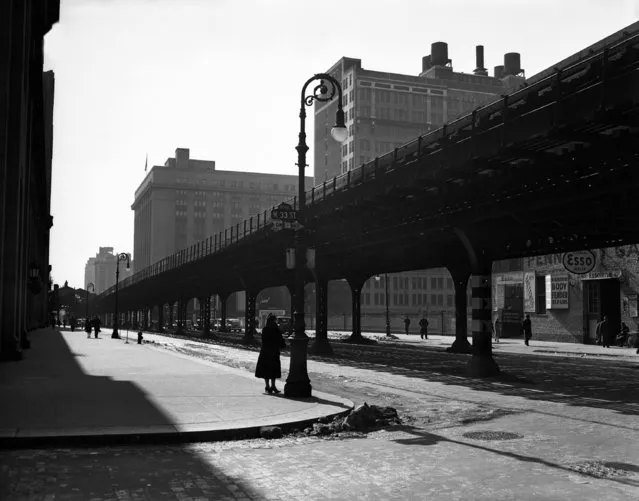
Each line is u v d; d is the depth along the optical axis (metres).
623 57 14.55
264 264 47.69
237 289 68.00
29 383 16.72
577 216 21.62
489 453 9.10
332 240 34.12
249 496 6.79
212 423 10.56
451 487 7.17
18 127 26.52
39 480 7.37
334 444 9.76
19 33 26.53
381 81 141.38
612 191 17.30
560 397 16.42
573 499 6.67
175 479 7.50
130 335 69.38
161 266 89.25
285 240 38.88
